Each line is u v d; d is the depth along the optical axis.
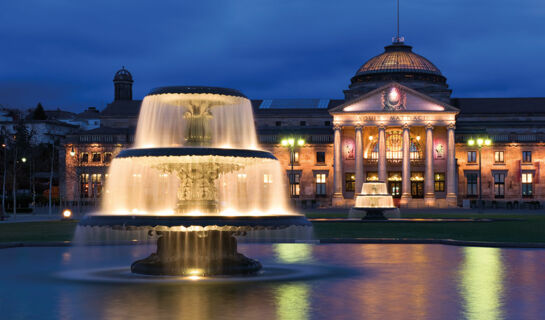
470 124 121.75
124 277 20.50
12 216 71.44
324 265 23.70
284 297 16.55
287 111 128.62
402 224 51.53
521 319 13.83
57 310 14.85
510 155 114.69
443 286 18.48
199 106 22.64
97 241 33.75
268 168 25.42
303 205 112.06
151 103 22.94
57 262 24.84
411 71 125.75
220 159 21.03
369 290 17.75
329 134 117.88
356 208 59.94
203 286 18.47
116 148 113.19
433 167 110.06
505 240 35.72
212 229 20.28
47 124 153.25
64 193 112.75
